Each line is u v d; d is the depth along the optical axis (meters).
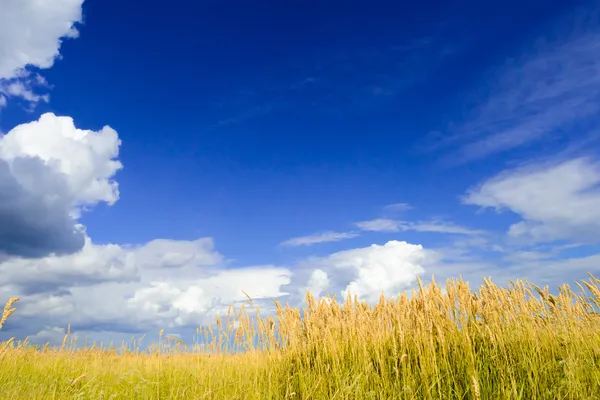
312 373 8.21
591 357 7.00
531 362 6.65
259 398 7.50
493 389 6.31
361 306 9.58
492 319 7.73
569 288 8.13
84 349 13.95
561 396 6.13
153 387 9.02
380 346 8.14
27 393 8.60
